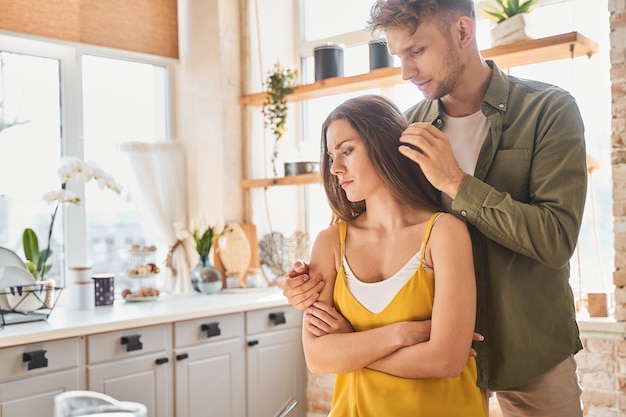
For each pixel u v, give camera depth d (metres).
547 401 1.56
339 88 3.29
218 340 2.99
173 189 3.71
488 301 1.54
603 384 2.45
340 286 1.44
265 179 3.53
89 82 3.51
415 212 1.42
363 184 1.42
